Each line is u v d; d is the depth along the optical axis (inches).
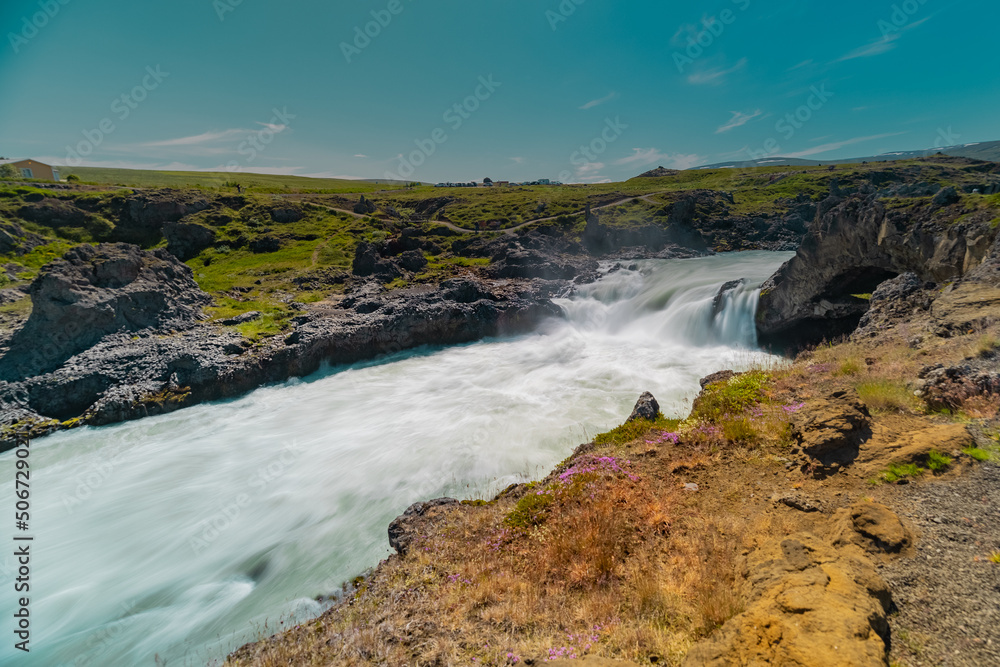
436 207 3297.2
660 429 389.1
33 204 2075.5
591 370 965.2
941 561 182.9
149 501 600.4
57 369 934.4
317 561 460.4
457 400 868.6
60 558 499.2
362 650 216.5
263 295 1525.6
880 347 441.7
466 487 565.6
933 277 735.1
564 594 230.7
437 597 249.4
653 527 260.7
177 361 967.0
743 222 2625.5
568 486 323.0
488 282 1599.4
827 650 137.4
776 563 191.8
